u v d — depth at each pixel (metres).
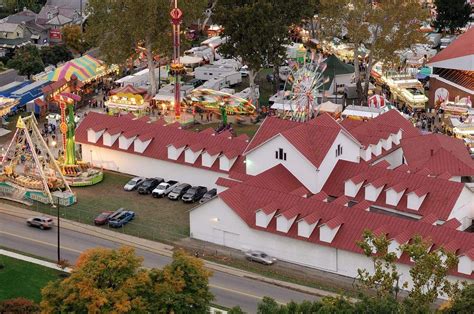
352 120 181.00
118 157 175.50
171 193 162.25
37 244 141.38
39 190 158.75
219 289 127.69
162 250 140.75
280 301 124.44
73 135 170.50
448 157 159.25
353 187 147.62
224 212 141.75
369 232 116.25
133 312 104.25
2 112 199.25
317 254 134.75
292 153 151.12
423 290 117.75
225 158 162.75
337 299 104.56
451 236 127.44
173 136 172.12
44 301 106.25
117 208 157.50
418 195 142.12
